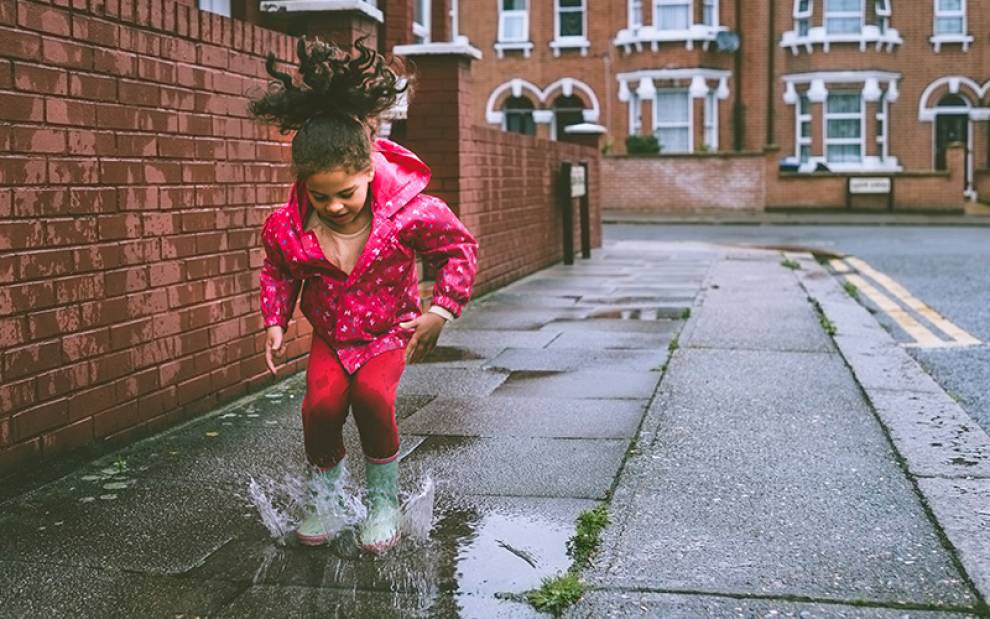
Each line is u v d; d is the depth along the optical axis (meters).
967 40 28.94
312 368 3.29
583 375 5.98
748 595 2.90
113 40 4.31
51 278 3.98
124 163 4.41
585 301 9.34
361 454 4.36
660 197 26.64
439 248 3.22
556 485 3.93
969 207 27.47
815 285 10.59
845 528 3.42
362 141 2.95
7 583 3.07
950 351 7.17
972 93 29.23
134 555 3.28
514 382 5.82
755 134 28.67
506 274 10.62
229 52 5.23
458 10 29.45
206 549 3.33
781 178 26.41
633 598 2.89
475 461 4.26
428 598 2.94
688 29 27.62
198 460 4.31
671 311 8.61
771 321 7.85
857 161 29.17
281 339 3.28
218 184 5.16
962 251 15.47
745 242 17.89
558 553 3.25
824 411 5.01
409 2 12.25
